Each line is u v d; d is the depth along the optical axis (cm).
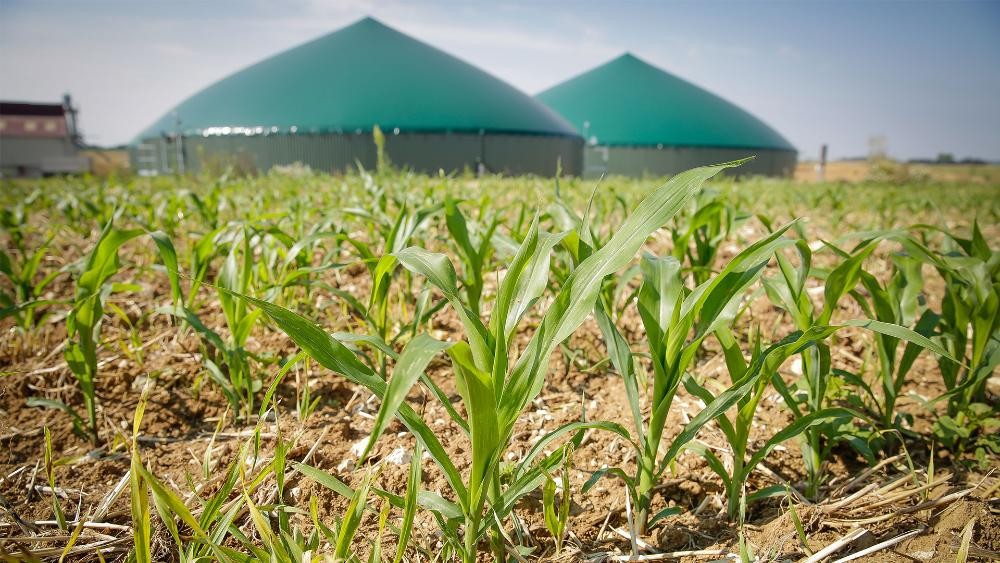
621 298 327
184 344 261
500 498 120
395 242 215
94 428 187
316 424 200
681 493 162
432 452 106
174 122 3503
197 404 212
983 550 127
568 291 102
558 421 201
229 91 3653
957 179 2627
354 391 222
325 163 3122
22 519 151
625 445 185
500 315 100
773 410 205
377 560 106
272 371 232
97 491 164
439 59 3825
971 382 160
